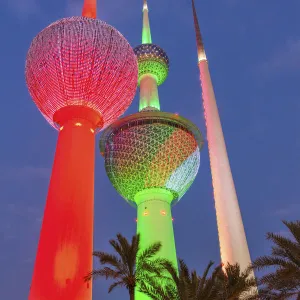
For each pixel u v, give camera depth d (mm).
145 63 80938
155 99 77375
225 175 55469
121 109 51219
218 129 61062
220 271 28688
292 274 23531
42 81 46812
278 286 25047
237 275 27938
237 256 47719
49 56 46500
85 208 39312
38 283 34969
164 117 66375
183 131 66250
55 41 46875
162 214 59875
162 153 63656
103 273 30500
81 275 35750
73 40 46875
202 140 69875
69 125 43844
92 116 45531
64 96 45812
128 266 30547
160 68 81812
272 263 25172
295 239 25297
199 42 75812
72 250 36375
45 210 39219
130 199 65375
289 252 24969
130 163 63750
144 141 64188
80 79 45781
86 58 46312
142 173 62906
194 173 67500
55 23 49375
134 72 51812
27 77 49250
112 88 47906
